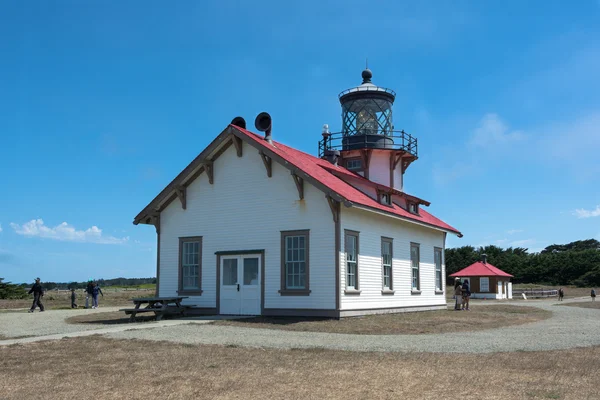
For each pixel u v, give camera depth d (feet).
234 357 39.52
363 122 104.88
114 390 29.73
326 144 106.42
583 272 264.52
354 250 76.74
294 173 73.97
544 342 48.39
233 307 78.64
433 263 106.93
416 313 89.35
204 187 83.30
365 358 39.04
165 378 32.53
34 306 92.94
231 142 81.20
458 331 59.26
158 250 86.17
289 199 76.02
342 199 70.18
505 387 29.84
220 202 81.61
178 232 84.79
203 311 80.84
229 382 31.37
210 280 81.05
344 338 51.19
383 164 104.99
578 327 64.28
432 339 50.62
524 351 42.52
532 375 32.94
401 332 57.57
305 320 68.85
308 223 74.23
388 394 28.43
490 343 47.57
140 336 51.88
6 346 45.57
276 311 75.15
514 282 281.54
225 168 81.82
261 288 76.69
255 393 28.84
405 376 32.63
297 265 74.59
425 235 104.12
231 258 79.77
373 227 82.53
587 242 380.99
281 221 76.23
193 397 28.12
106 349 43.55
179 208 85.25
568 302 145.89
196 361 37.91
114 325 64.08
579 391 28.96
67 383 31.48
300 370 34.58
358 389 29.53
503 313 92.53
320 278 72.49
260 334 53.93
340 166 105.29
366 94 104.53
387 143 104.58
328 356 39.91
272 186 77.51
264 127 85.51
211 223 81.97
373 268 81.41
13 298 165.27
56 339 49.93
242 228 79.30
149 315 80.84
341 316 71.15
